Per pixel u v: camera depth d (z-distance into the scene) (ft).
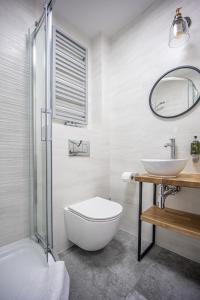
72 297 3.21
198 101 4.21
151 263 4.13
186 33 4.05
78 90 5.83
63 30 5.45
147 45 5.24
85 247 4.15
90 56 6.36
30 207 4.39
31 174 4.42
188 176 3.90
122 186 5.97
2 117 3.96
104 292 3.32
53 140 4.56
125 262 4.18
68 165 4.92
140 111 5.43
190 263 4.13
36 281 3.03
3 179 3.97
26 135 4.37
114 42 6.24
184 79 4.45
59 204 4.65
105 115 6.19
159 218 3.95
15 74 4.18
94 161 5.75
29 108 4.43
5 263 3.49
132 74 5.66
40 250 3.82
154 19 5.07
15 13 4.20
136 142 5.55
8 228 4.03
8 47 4.07
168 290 3.35
